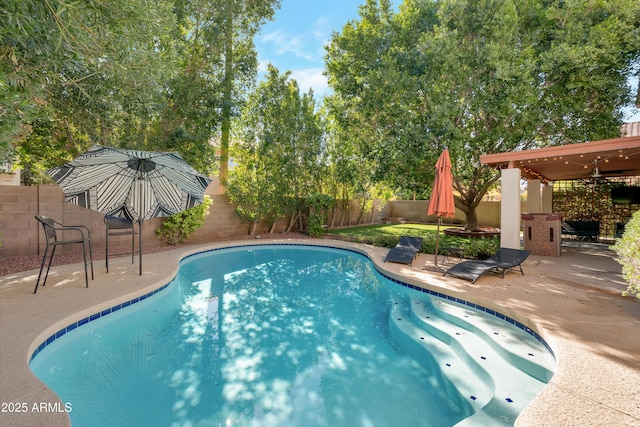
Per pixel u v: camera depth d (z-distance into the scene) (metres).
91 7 3.80
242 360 3.99
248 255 10.88
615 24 9.30
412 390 3.40
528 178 13.20
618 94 10.16
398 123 11.09
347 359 4.06
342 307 5.98
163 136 9.84
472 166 12.06
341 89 12.22
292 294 6.77
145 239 10.45
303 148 14.49
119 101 6.80
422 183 12.00
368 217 21.44
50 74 5.01
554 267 7.73
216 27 10.04
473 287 5.93
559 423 2.19
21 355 3.14
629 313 4.45
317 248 12.12
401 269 7.56
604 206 13.58
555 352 3.39
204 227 12.46
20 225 7.89
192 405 3.06
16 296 4.99
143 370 3.69
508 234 8.73
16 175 14.20
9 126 3.65
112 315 4.91
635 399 2.46
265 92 12.85
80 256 8.41
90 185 6.18
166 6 5.38
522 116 10.04
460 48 10.73
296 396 3.25
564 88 10.21
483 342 4.28
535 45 10.88
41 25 3.55
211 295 6.65
